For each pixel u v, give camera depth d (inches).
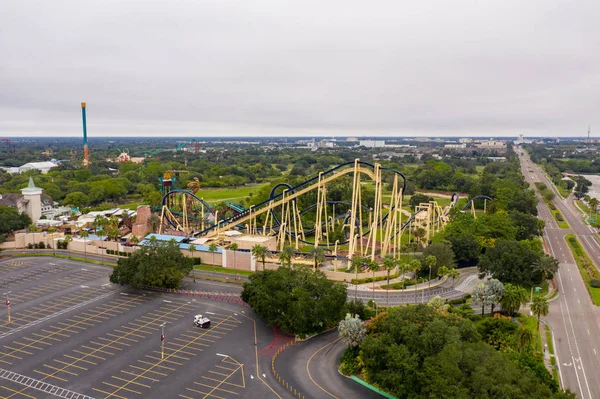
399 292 5797.2
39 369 3757.4
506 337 4082.2
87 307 5196.9
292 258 6796.3
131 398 3324.3
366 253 7180.1
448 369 3041.3
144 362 3885.3
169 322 4761.3
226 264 7022.6
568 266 7066.9
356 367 3750.0
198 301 5418.3
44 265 7135.8
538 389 2854.3
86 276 6491.1
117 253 7805.1
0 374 3673.7
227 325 4707.2
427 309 3880.4
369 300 5152.6
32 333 4475.9
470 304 5354.3
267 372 3730.3
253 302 4776.1
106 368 3779.5
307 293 4473.4
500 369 2997.0
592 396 3410.4
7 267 7007.9
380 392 3440.0
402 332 3540.8
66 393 3393.2
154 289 5871.1
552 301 5487.2
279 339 4384.8
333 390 3472.0
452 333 3444.9
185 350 4119.1
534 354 3833.7
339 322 4284.0
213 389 3459.6
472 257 7066.9
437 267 6368.1
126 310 5108.3
